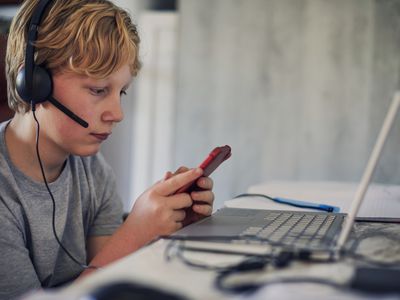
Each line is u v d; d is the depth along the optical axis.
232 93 2.76
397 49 2.52
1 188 0.89
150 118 3.21
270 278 0.45
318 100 2.63
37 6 0.87
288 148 2.69
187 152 2.83
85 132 0.87
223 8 2.77
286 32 2.68
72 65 0.83
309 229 0.70
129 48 0.88
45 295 0.40
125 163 3.18
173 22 3.15
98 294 0.37
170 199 0.82
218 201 2.78
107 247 0.82
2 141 0.94
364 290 0.41
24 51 0.88
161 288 0.38
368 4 2.55
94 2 0.89
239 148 2.76
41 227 0.95
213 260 0.53
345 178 2.60
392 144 2.46
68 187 1.02
